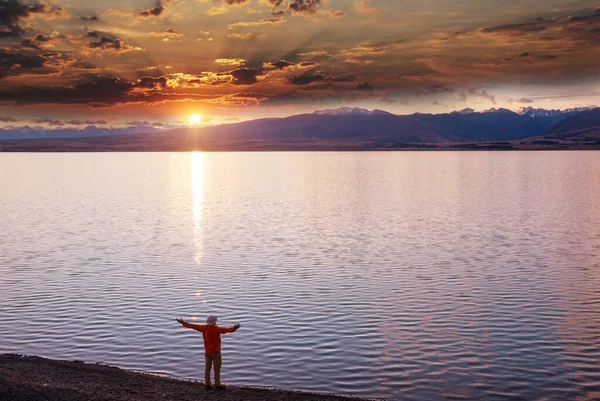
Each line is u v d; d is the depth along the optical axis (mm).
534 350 25016
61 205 95625
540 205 91875
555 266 43312
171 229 65750
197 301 32969
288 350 24953
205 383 19625
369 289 36094
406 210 85938
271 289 36062
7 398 16734
